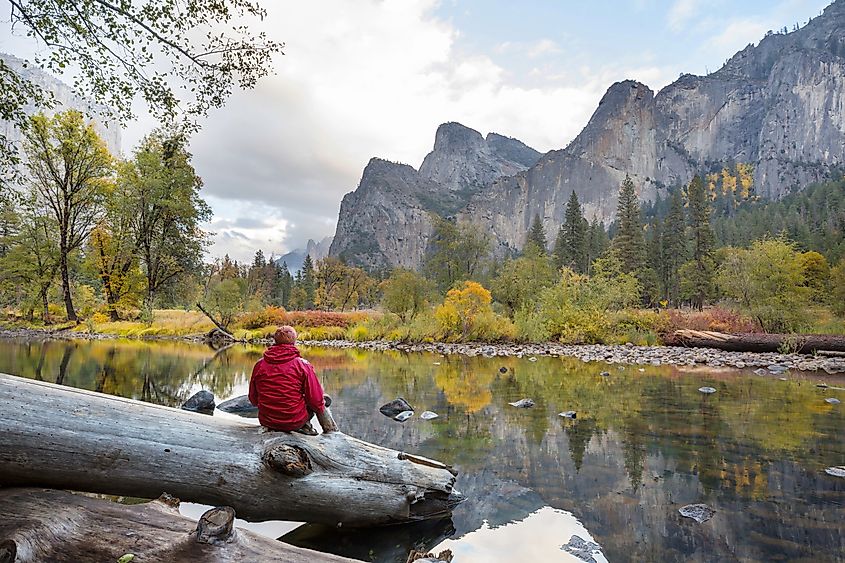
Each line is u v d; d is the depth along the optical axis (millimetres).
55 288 36938
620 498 4340
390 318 28312
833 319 21906
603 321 22500
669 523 3795
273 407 3805
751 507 4086
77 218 32906
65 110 28656
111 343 23672
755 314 20219
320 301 68000
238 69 6207
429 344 24438
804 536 3533
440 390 10320
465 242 51281
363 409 8273
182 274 35375
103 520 2883
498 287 33688
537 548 3418
